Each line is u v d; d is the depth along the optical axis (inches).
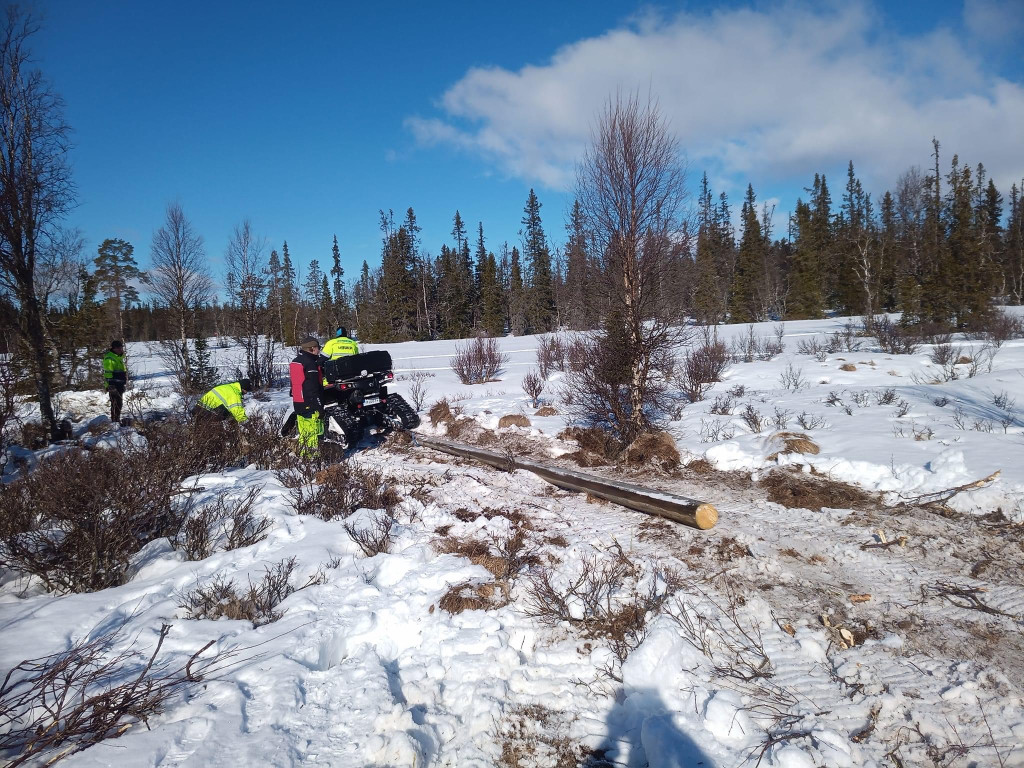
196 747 95.3
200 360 700.0
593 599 144.7
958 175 1571.1
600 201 302.5
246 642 127.5
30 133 383.2
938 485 207.5
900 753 98.3
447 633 134.0
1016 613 136.6
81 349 767.1
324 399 339.3
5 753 93.7
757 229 1841.8
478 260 2581.2
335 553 180.4
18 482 207.6
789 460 247.9
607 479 232.7
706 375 492.1
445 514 219.6
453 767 98.6
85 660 116.9
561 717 110.3
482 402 460.8
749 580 159.5
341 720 105.1
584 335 321.7
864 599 146.3
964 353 584.4
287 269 2074.3
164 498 195.5
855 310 1621.6
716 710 105.2
